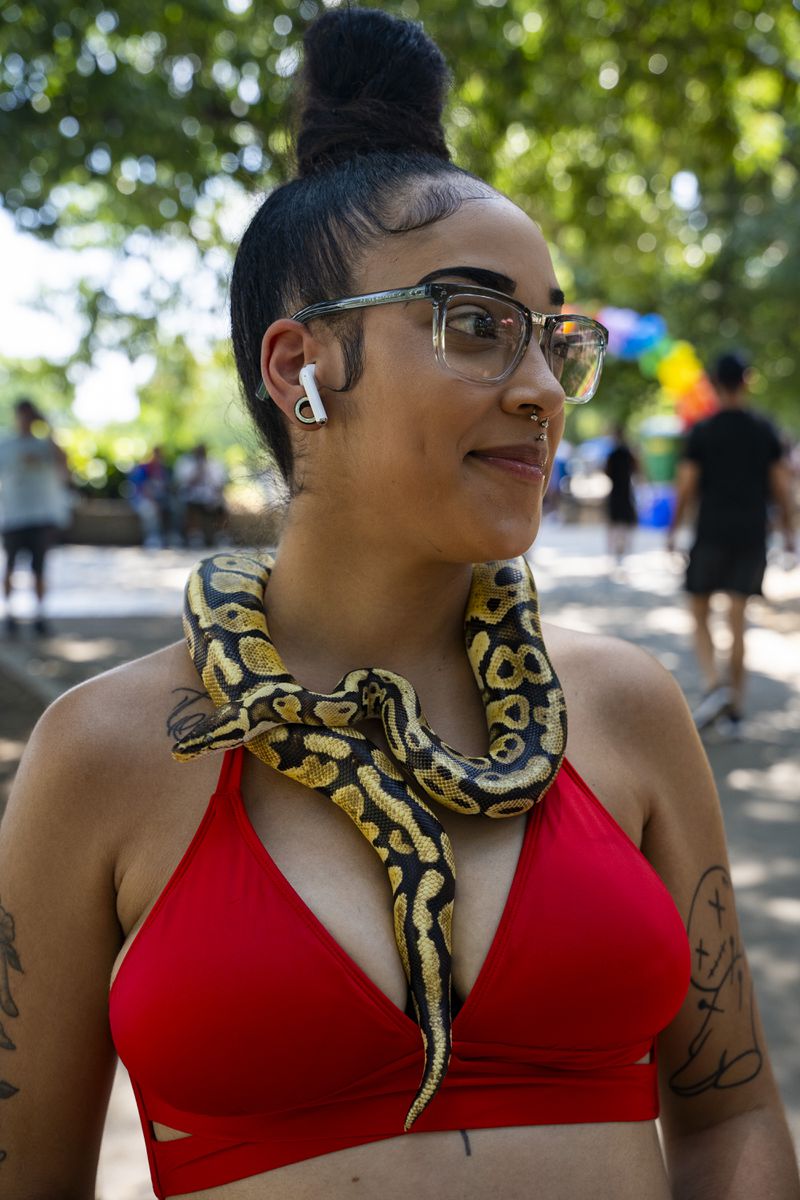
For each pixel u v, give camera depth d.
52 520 13.17
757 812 6.75
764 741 8.41
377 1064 1.52
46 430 13.21
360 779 1.59
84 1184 1.70
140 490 27.22
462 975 1.55
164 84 9.68
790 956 4.80
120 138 9.49
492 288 1.58
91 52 9.27
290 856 1.59
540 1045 1.56
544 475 1.64
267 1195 1.52
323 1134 1.52
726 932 1.83
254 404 1.84
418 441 1.57
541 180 12.78
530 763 1.64
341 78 1.85
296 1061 1.50
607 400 32.22
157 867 1.61
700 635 8.83
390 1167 1.51
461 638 1.84
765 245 25.73
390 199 1.63
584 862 1.61
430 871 1.54
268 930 1.52
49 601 16.53
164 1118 1.60
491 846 1.62
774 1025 4.22
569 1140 1.56
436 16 9.46
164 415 30.94
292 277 1.71
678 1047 1.81
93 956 1.64
